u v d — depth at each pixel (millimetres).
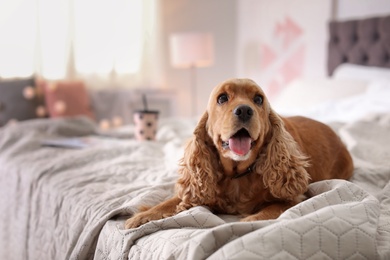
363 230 799
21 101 3258
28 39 3479
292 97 2848
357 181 1277
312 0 3254
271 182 995
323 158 1193
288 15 3494
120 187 1269
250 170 1042
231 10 4109
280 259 720
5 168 1710
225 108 984
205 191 1025
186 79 4180
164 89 4121
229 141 966
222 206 1056
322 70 3252
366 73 2713
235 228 794
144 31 3977
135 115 2025
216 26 4113
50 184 1380
